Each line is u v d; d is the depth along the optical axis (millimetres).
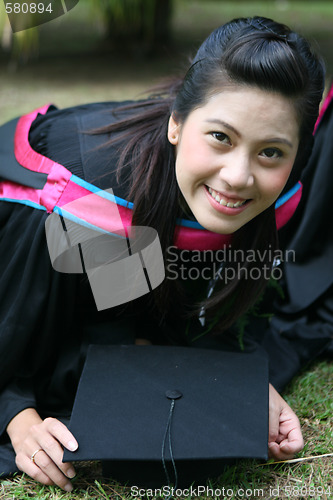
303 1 12234
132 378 1853
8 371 1930
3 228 2018
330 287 2688
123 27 7715
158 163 1824
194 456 1627
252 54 1521
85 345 2025
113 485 1780
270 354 2357
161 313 2105
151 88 2283
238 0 12094
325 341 2471
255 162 1592
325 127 2633
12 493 1750
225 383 1848
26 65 7281
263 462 1891
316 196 2637
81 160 1934
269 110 1526
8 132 2221
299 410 2131
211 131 1572
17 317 1889
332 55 7621
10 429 1863
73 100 5734
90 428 1701
